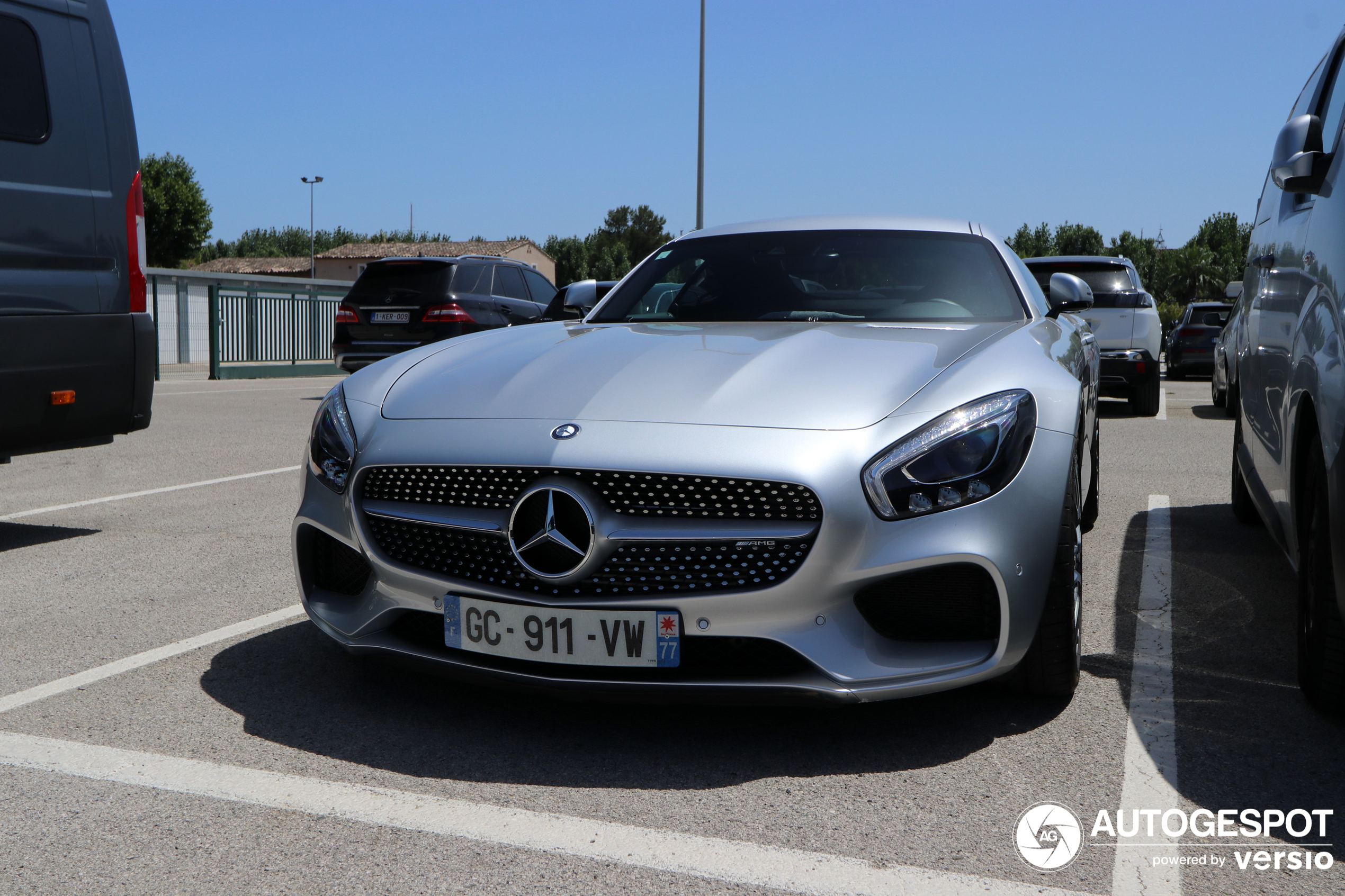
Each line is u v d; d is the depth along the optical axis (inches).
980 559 86.9
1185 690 105.0
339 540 99.6
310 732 93.7
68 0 170.4
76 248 169.0
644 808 79.7
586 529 87.5
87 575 149.1
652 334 117.1
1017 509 89.0
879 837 75.3
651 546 87.2
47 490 220.7
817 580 85.4
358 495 97.7
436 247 3009.4
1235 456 173.2
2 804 79.4
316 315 744.3
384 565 95.4
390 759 88.2
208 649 116.5
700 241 152.8
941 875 70.2
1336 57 137.5
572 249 3804.1
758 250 145.7
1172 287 3088.1
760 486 86.3
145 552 163.5
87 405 170.6
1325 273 96.7
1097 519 191.5
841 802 80.7
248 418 374.9
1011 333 113.5
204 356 770.8
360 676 108.3
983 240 144.6
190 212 2089.1
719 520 87.0
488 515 91.1
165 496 212.7
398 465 94.3
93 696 102.0
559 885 68.6
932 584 89.1
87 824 76.4
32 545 168.1
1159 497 215.9
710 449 87.0
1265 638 122.2
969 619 89.7
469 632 91.6
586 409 93.4
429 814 78.5
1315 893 68.6
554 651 88.6
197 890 67.8
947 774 85.8
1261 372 131.6
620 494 88.0
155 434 322.3
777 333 114.9
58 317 165.8
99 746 90.3
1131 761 88.3
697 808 79.8
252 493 217.5
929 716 97.9
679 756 89.4
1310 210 111.0
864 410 90.7
